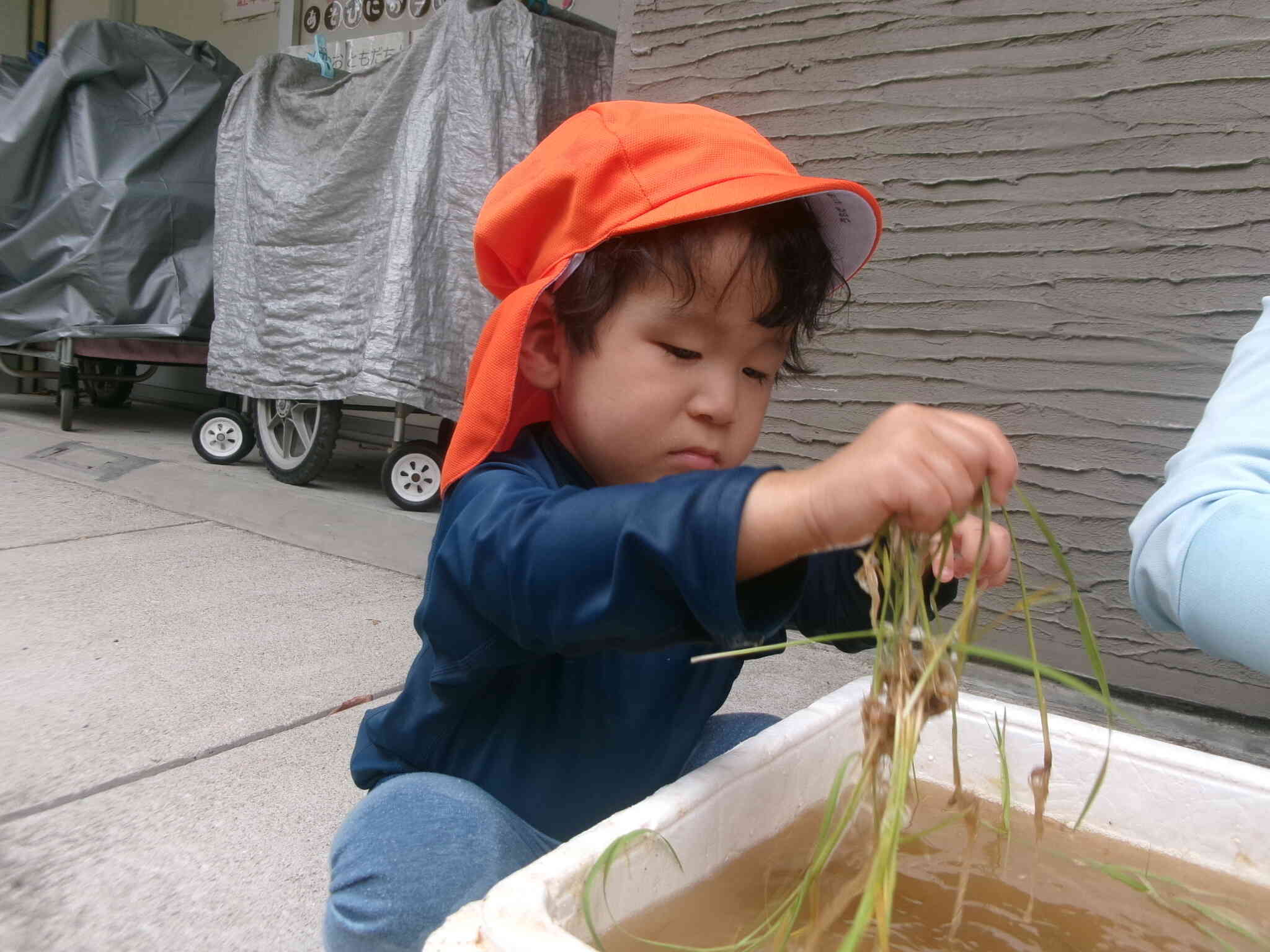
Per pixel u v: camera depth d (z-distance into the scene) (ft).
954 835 3.32
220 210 13.61
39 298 15.80
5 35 24.11
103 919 4.19
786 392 8.30
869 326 7.91
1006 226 7.33
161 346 15.83
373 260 12.10
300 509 11.76
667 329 3.16
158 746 5.89
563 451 3.63
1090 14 6.89
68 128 15.57
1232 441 3.42
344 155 12.17
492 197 3.78
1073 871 3.12
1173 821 3.34
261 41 19.39
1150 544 3.46
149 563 9.72
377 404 16.94
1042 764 3.52
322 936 3.77
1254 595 2.99
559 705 3.56
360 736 3.97
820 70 8.04
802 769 3.27
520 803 3.54
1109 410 7.02
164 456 14.67
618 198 3.19
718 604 2.39
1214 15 6.49
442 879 3.00
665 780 3.75
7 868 4.54
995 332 7.41
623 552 2.46
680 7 8.71
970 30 7.36
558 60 11.02
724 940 2.56
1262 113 6.40
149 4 21.62
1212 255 6.63
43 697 6.48
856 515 2.28
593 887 2.30
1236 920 2.86
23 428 16.55
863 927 2.11
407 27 16.51
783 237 3.30
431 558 3.45
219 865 4.65
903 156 7.70
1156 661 6.89
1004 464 2.36
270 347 12.92
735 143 3.34
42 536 10.49
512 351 3.23
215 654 7.44
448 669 3.23
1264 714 6.55
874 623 2.41
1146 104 6.76
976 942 2.67
